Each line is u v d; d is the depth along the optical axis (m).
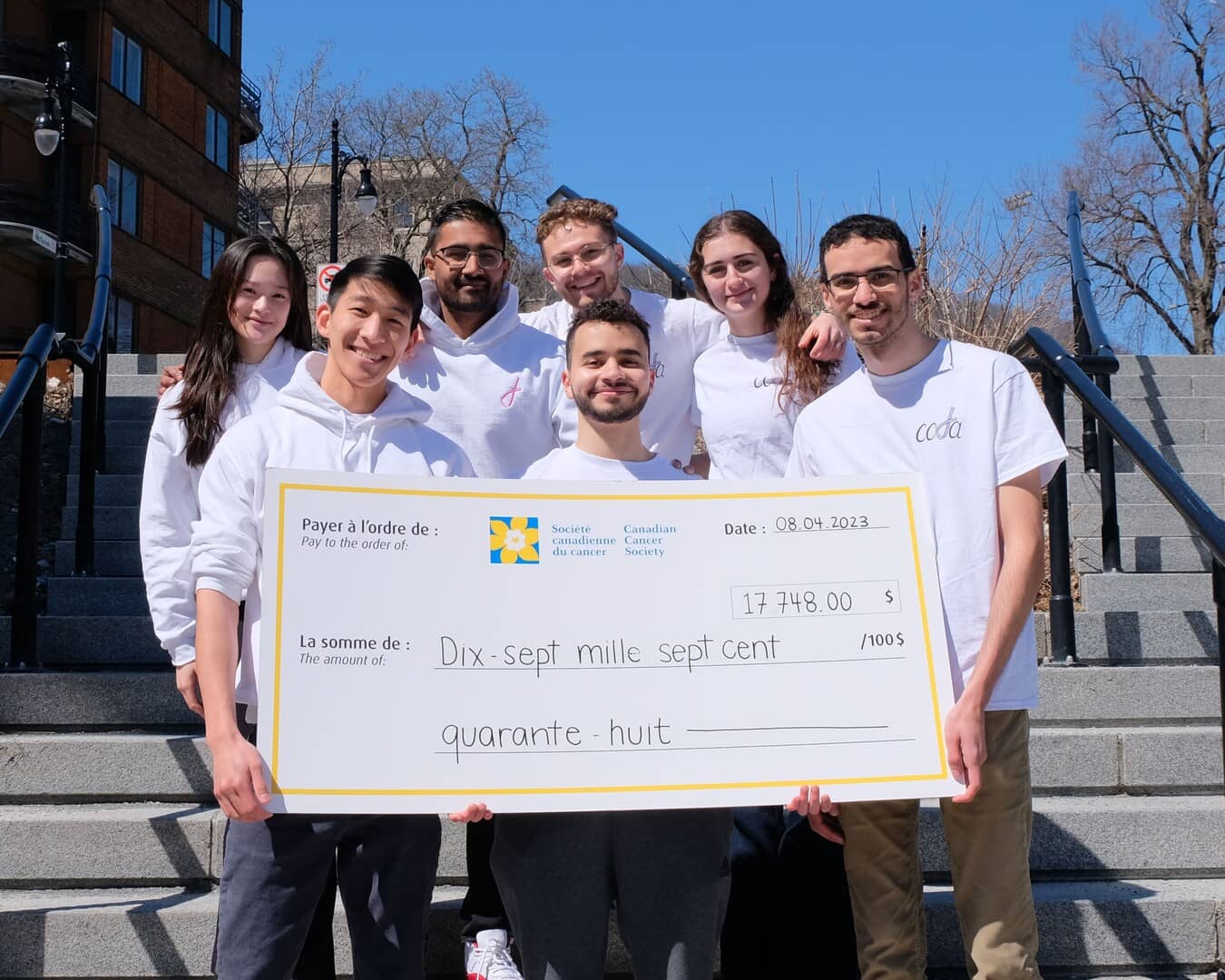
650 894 2.23
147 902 2.99
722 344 3.34
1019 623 2.29
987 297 8.28
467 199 3.14
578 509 2.37
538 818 2.26
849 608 2.34
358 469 2.41
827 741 2.26
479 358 3.14
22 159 24.33
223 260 2.89
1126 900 2.96
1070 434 5.71
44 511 5.85
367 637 2.22
